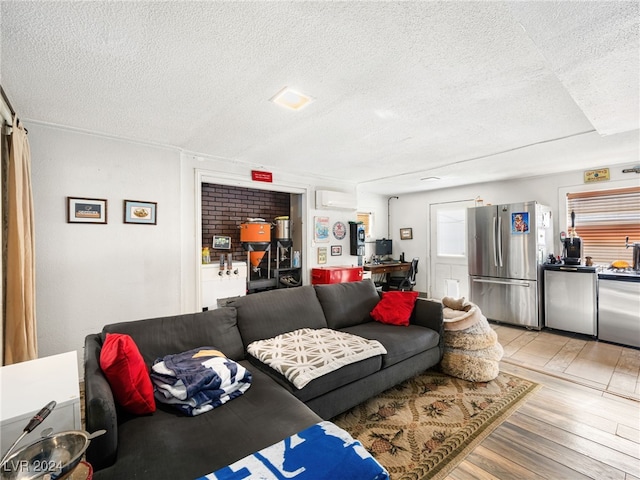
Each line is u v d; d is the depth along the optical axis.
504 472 1.61
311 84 1.99
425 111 2.41
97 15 1.35
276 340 2.21
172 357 1.70
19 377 1.46
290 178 4.70
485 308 4.63
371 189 6.27
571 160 3.87
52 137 2.67
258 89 2.05
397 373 2.35
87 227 2.83
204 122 2.64
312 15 1.35
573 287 3.89
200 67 1.79
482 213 4.67
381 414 2.15
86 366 1.39
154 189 3.24
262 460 1.09
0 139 2.01
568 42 1.40
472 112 2.42
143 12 1.33
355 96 2.15
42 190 2.62
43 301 2.62
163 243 3.29
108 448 1.10
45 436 1.08
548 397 2.37
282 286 4.71
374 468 1.08
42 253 2.62
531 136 2.98
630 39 1.37
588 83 1.79
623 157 3.71
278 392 1.63
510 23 1.40
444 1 1.27
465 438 1.88
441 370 2.84
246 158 3.85
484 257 4.64
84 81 1.94
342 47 1.60
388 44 1.57
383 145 3.29
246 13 1.34
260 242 4.43
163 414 1.41
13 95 2.11
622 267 3.91
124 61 1.72
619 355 3.24
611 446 1.81
